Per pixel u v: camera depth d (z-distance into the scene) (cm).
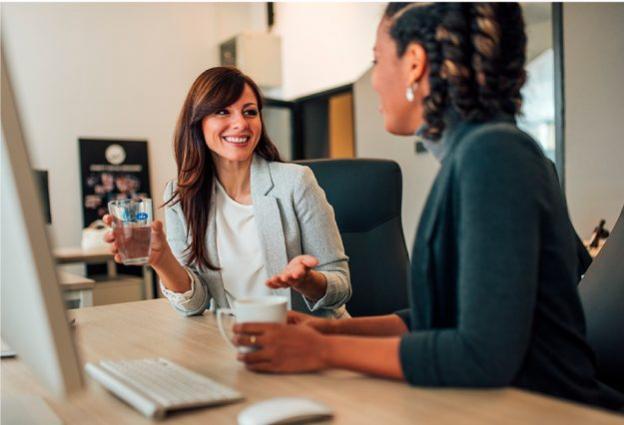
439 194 78
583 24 325
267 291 155
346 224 178
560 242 75
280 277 108
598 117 319
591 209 325
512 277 67
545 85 349
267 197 157
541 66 351
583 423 58
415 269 81
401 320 98
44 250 53
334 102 619
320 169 183
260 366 79
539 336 77
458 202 75
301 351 77
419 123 87
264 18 593
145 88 527
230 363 86
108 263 452
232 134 154
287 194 158
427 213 81
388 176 179
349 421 61
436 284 79
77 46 490
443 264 77
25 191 52
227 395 68
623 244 127
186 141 159
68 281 239
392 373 71
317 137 611
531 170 71
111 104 507
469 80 78
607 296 123
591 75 322
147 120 527
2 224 57
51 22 477
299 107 599
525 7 357
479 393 68
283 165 164
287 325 80
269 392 71
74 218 483
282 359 78
